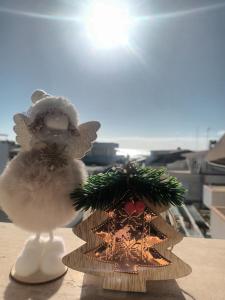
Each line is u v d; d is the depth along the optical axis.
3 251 0.25
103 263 0.18
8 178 0.18
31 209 0.18
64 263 0.18
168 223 0.19
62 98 0.19
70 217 0.19
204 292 0.19
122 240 0.18
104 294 0.19
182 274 0.18
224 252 0.27
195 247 0.28
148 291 0.19
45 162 0.18
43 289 0.19
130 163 0.18
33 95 0.21
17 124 0.19
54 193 0.18
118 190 0.17
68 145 0.19
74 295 0.18
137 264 0.18
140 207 0.18
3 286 0.19
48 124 0.18
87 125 0.20
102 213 0.18
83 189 0.18
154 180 0.17
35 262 0.20
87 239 0.18
